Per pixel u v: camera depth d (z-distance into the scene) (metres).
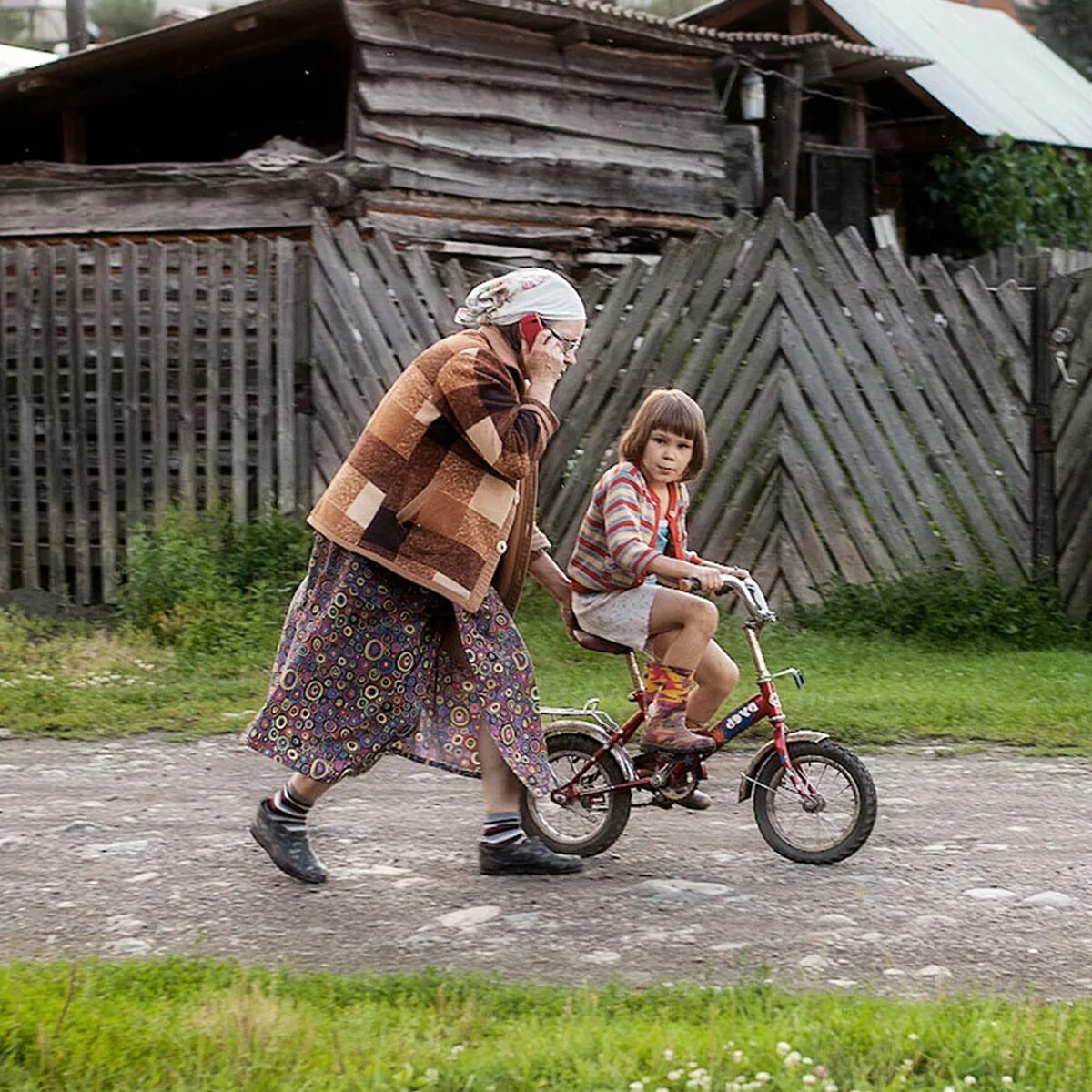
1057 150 42.12
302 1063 6.62
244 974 7.74
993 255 29.25
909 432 18.56
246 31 24.78
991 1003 7.27
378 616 9.53
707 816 11.60
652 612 9.95
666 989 7.64
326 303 19.41
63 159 34.31
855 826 10.09
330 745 9.58
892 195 41.38
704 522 18.69
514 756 9.56
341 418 19.42
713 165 28.83
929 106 39.09
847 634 18.09
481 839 10.07
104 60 26.86
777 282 18.42
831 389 18.52
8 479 21.16
